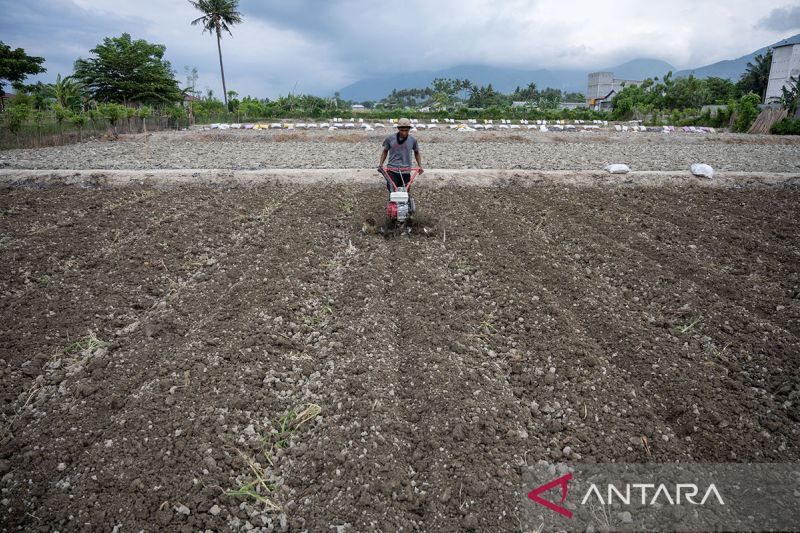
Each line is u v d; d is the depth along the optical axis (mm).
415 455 3496
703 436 3658
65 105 30828
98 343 4719
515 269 6418
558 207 8969
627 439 3672
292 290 5801
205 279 6125
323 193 9594
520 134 23234
